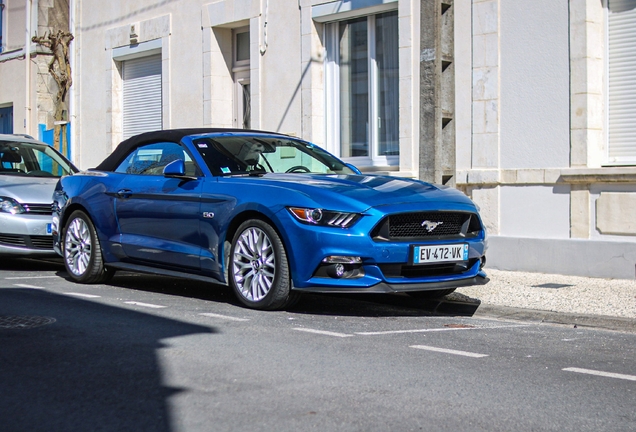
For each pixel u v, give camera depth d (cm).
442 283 643
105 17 1647
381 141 1166
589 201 914
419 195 652
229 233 682
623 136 919
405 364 479
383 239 615
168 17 1477
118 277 902
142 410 381
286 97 1259
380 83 1165
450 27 832
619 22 916
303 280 621
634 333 612
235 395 406
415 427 358
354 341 544
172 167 707
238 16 1333
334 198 624
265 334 560
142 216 760
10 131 2011
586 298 747
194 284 848
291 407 386
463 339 566
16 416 374
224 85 1412
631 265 870
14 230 943
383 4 1112
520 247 960
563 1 930
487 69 996
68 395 406
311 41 1212
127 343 525
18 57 1930
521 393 419
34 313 641
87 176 845
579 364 493
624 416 381
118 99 1638
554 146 943
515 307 707
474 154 1011
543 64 949
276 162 760
